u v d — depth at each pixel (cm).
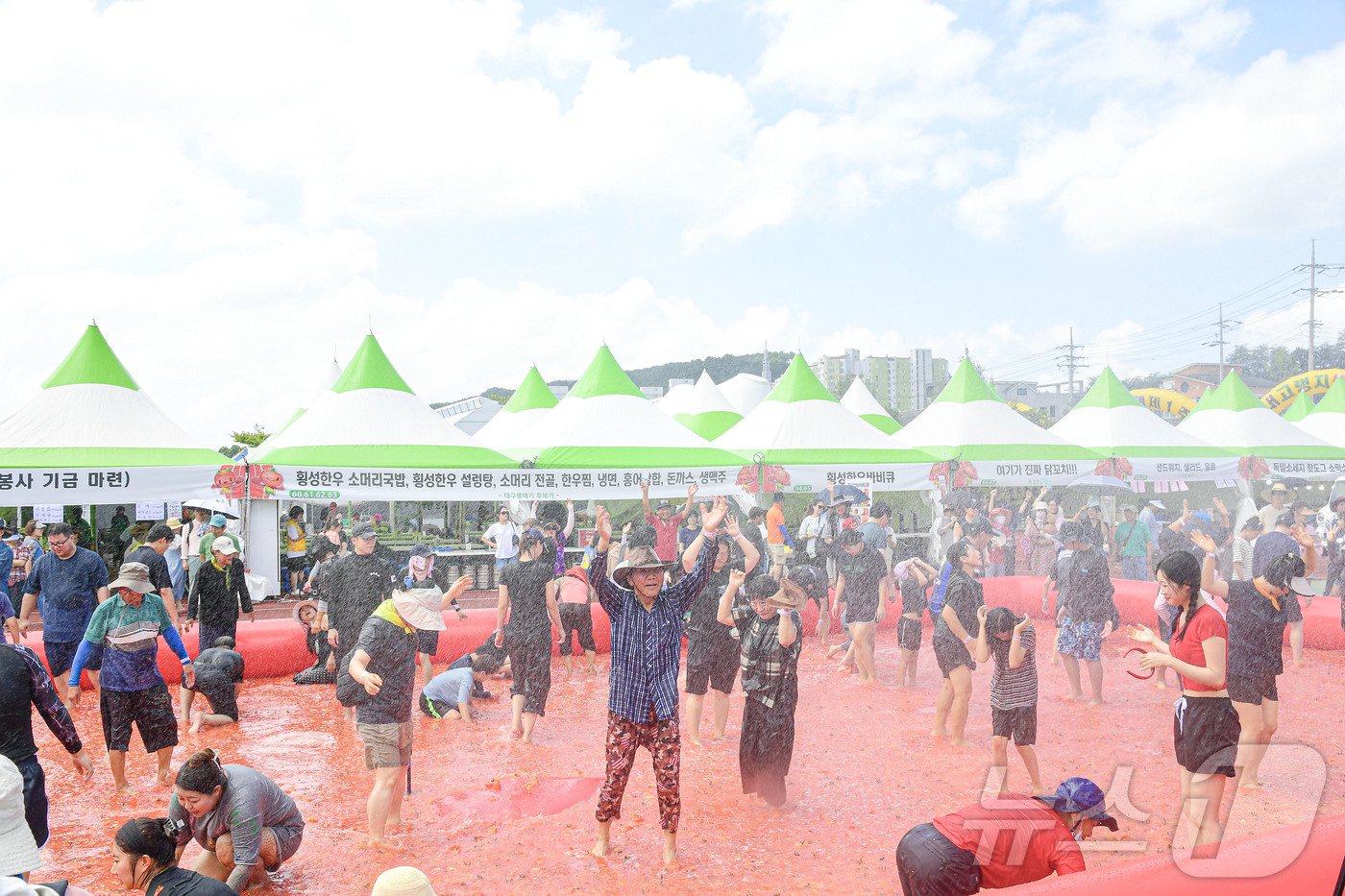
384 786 504
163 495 1412
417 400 1670
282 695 907
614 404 1750
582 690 923
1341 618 959
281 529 1888
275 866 457
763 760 533
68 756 700
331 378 2725
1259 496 1994
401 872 326
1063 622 789
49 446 1409
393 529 2289
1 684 423
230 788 436
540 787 595
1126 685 858
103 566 847
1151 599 1088
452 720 785
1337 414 2611
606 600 483
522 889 436
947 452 1812
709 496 1672
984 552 1362
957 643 656
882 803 544
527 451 1695
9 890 288
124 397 1523
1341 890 183
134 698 604
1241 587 521
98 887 458
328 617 771
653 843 491
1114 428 2000
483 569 1752
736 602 700
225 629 896
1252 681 502
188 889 365
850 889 426
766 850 478
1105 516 1816
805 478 1731
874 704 801
